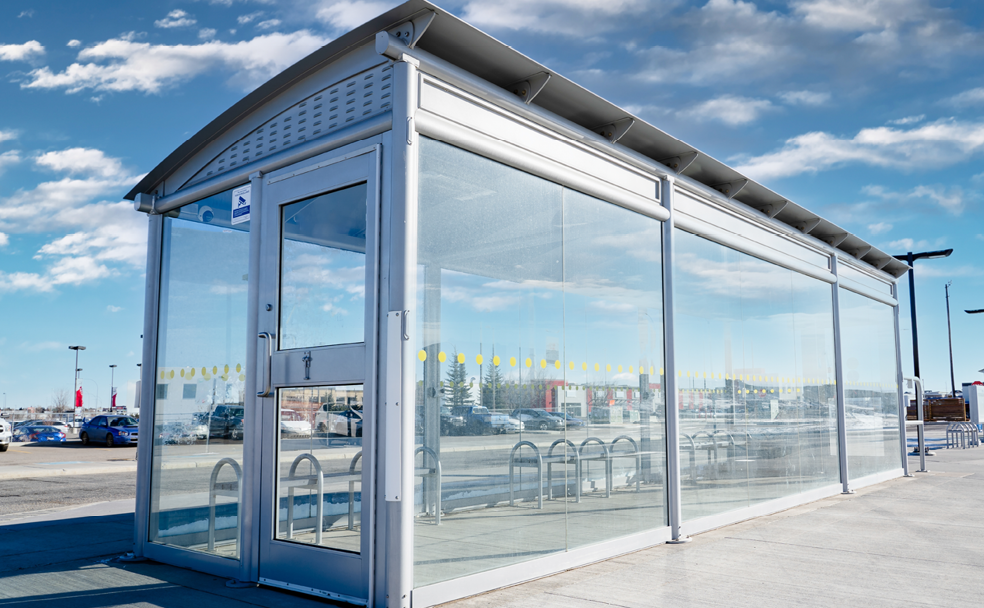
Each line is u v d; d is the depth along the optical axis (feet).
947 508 31.94
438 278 17.29
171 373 22.70
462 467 17.46
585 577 19.31
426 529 16.29
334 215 18.21
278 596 17.67
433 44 17.61
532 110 20.16
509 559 18.60
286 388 18.95
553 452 20.48
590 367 22.20
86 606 16.85
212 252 21.75
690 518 25.80
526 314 19.99
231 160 21.65
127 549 23.93
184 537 21.43
